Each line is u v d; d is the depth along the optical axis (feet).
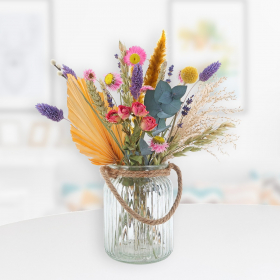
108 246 3.11
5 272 2.90
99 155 3.20
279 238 3.39
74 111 3.20
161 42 3.07
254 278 2.79
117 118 2.89
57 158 9.41
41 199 9.22
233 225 3.68
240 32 9.49
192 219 3.86
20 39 9.51
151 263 3.02
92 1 9.24
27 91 9.62
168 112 2.96
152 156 3.10
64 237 3.49
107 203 3.13
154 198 3.07
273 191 9.25
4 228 3.71
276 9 9.39
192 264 2.98
